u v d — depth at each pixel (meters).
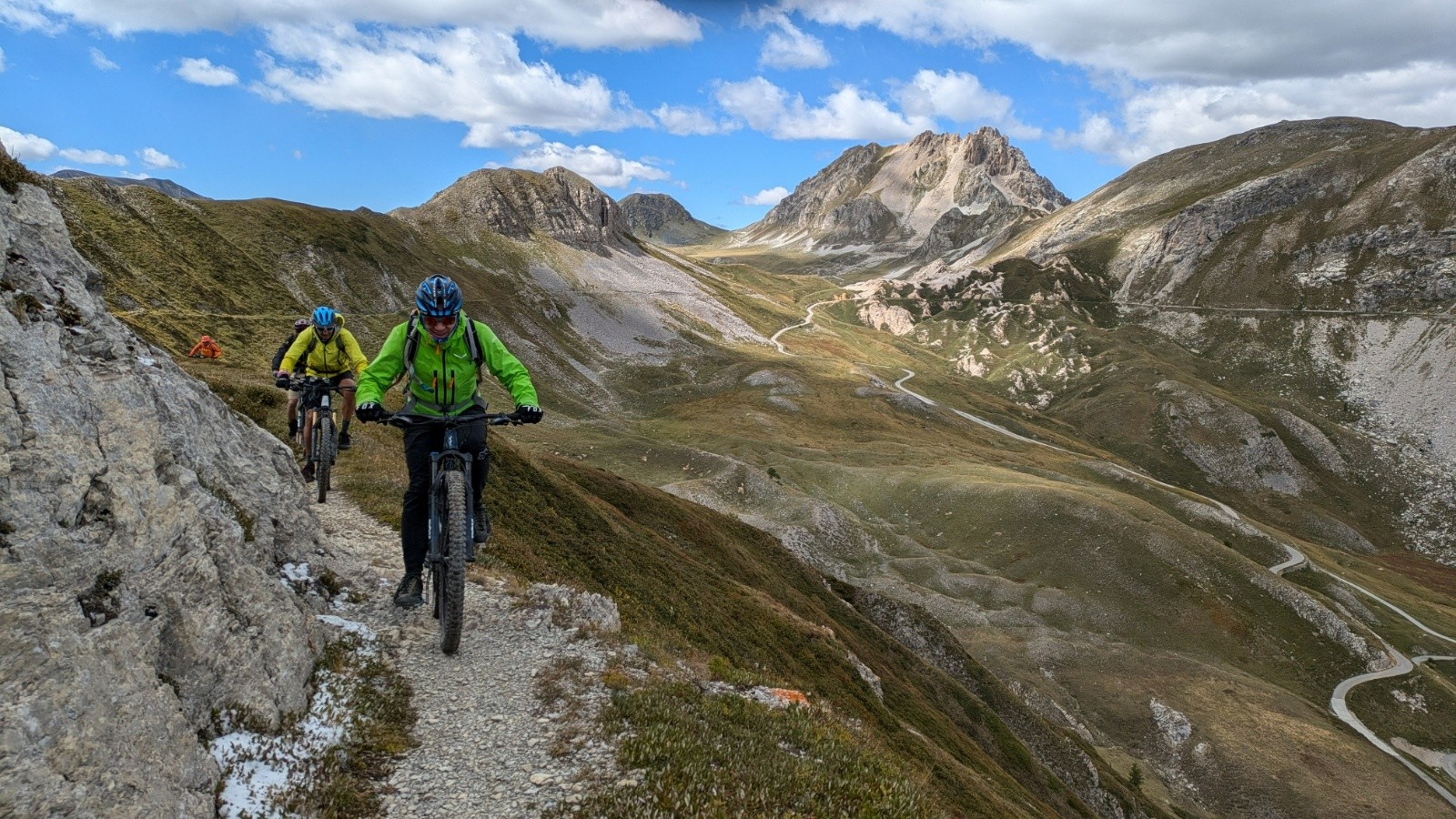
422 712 8.05
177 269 134.62
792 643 39.44
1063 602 153.00
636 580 30.22
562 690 8.83
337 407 24.95
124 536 6.45
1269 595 161.25
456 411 8.51
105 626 5.71
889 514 187.38
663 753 7.70
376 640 9.27
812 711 11.14
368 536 13.45
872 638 69.44
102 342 7.96
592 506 43.59
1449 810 108.31
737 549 66.69
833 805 7.50
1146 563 164.50
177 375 10.05
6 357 6.38
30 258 7.93
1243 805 108.50
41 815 4.48
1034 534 173.88
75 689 5.08
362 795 6.54
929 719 48.09
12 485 5.75
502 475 34.31
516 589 11.89
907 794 8.21
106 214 138.50
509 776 7.08
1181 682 131.75
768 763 8.07
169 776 5.41
